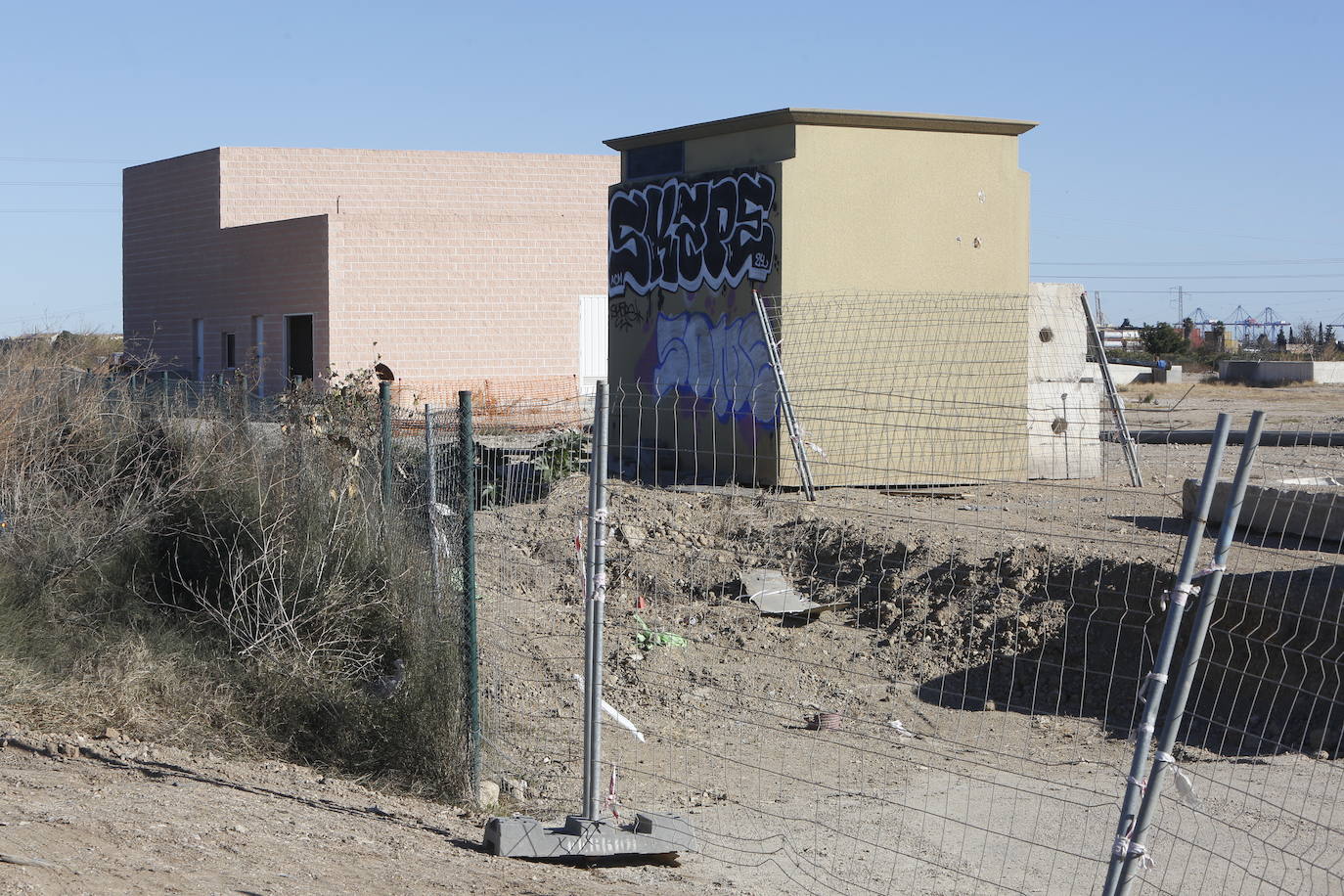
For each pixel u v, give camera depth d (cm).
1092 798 666
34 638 828
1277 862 553
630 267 1667
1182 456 1777
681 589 1091
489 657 917
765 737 814
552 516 1260
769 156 1480
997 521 1173
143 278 3941
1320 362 5394
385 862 549
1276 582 817
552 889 528
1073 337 1519
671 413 1600
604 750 789
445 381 3081
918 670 927
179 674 816
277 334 3222
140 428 1134
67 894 440
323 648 838
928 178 1497
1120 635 892
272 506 942
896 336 1459
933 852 598
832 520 1170
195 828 563
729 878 576
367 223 3002
